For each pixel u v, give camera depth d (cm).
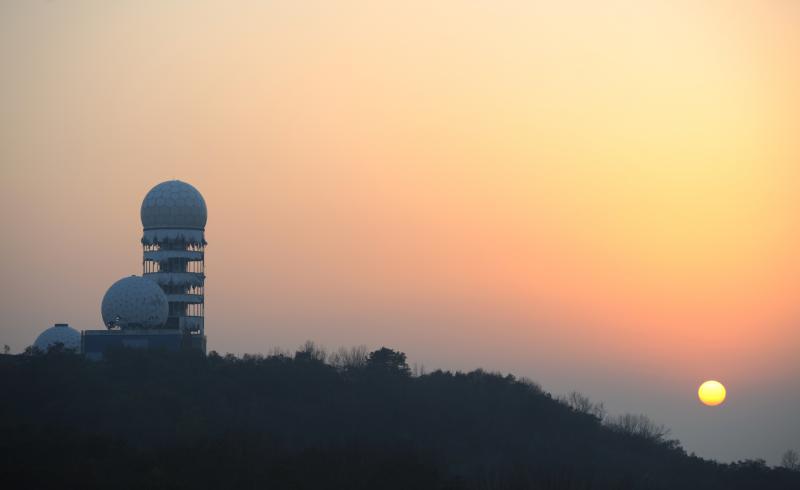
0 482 18100
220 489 18788
